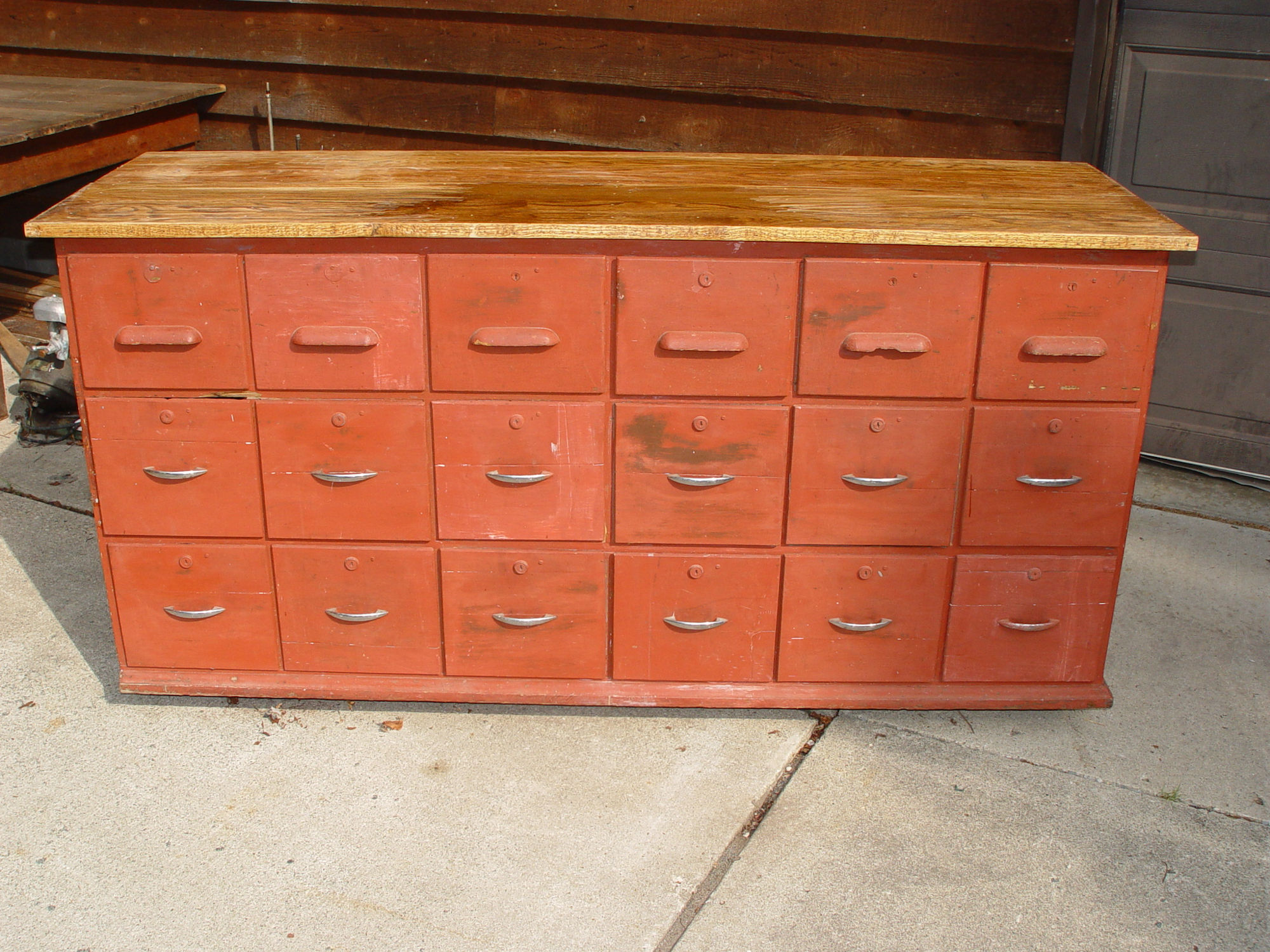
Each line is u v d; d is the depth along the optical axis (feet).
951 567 9.23
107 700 9.80
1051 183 9.87
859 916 7.73
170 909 7.72
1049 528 9.07
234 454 8.89
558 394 8.69
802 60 12.54
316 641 9.49
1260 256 13.03
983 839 8.44
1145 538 12.78
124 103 14.21
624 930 7.60
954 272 8.36
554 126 13.92
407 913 7.71
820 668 9.54
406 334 8.52
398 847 8.27
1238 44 12.32
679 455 8.83
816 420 8.72
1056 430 8.79
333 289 8.41
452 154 10.65
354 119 14.98
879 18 12.07
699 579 9.22
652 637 9.40
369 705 9.84
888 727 9.66
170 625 9.46
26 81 15.53
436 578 9.27
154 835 8.35
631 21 13.00
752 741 9.46
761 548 9.16
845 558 9.18
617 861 8.18
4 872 7.98
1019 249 8.31
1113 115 13.15
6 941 7.43
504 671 9.55
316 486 8.96
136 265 8.37
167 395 8.73
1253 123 12.56
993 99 12.03
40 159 13.47
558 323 8.45
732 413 8.71
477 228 8.16
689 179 9.80
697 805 8.73
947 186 9.69
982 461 8.86
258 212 8.51
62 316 14.66
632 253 8.30
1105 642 9.52
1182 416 14.10
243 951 7.39
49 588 11.37
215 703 9.80
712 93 13.01
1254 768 9.25
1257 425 13.71
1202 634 11.05
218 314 8.48
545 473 8.89
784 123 12.91
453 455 8.85
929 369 8.59
